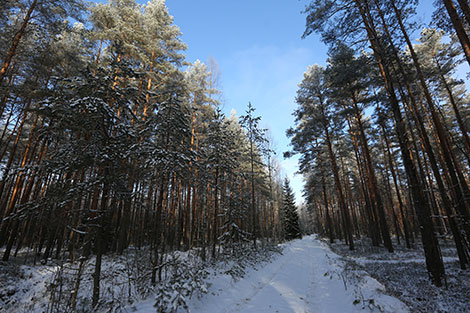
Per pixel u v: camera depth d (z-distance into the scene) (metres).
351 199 31.45
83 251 6.43
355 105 17.50
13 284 8.34
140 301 5.90
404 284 7.28
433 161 10.05
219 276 8.32
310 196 34.38
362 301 5.57
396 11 9.43
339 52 12.51
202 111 19.84
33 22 10.57
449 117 20.48
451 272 8.50
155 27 15.05
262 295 6.86
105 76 6.95
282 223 33.44
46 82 13.30
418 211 7.85
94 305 5.53
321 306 5.95
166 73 15.94
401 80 12.44
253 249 14.27
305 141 21.28
